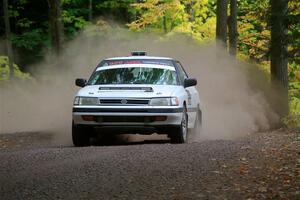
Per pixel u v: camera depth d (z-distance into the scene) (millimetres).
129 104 25297
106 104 25344
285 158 20016
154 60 28969
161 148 22484
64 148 23719
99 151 22047
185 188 16141
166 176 17438
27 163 19797
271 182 16797
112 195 15398
